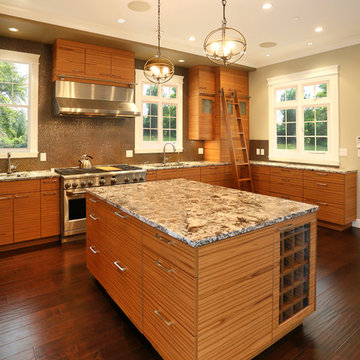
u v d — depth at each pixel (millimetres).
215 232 1509
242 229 1573
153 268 1773
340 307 2420
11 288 2732
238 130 6086
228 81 5867
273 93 5844
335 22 3943
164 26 4031
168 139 5805
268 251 1766
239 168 6090
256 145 6215
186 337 1509
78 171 4211
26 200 3723
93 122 4836
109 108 4402
